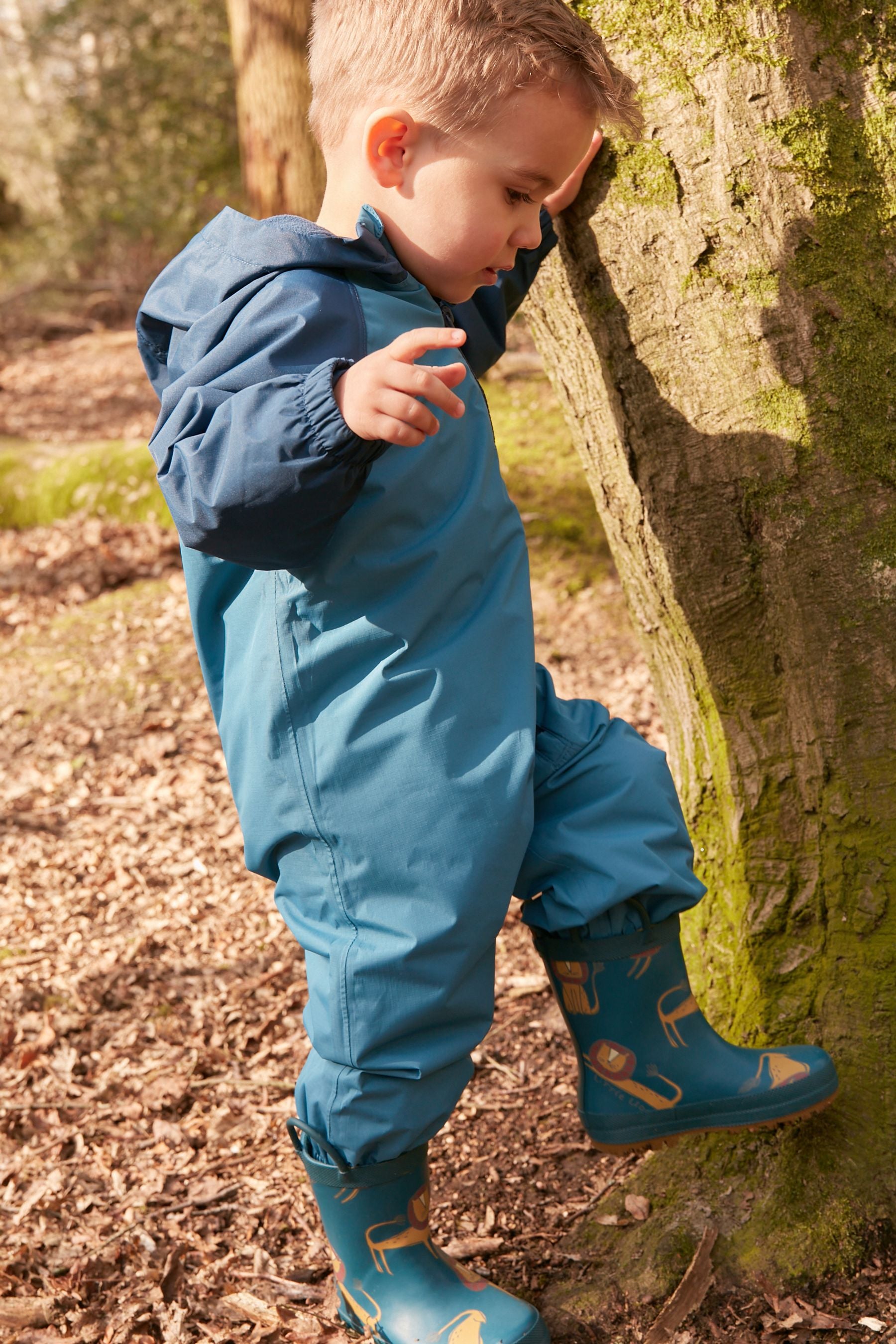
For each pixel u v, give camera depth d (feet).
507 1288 5.82
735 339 5.49
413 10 4.23
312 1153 5.08
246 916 10.53
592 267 5.71
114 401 29.27
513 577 4.73
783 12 5.11
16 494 21.26
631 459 6.07
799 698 5.95
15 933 10.61
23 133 54.75
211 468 3.83
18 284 47.91
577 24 4.37
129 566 18.99
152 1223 6.68
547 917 5.14
